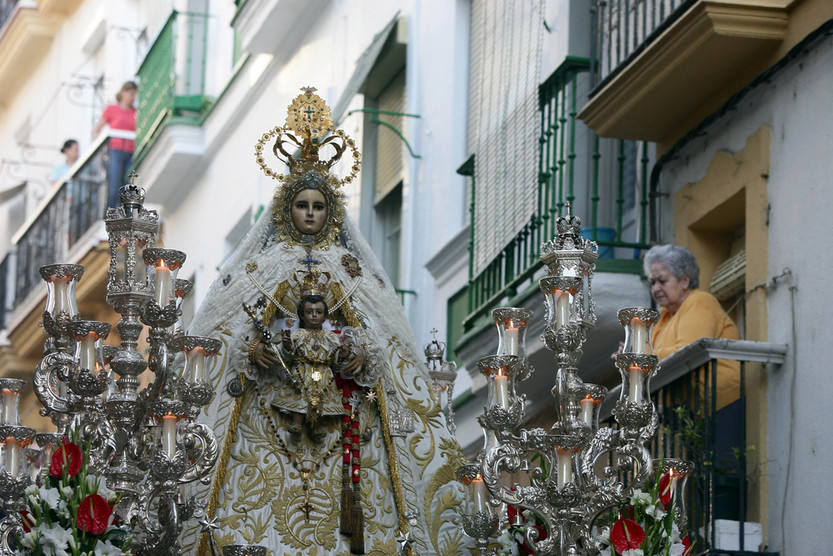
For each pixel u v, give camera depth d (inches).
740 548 426.0
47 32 1146.0
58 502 328.5
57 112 1109.7
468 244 634.8
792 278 442.3
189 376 342.6
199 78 902.4
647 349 339.9
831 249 426.0
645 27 506.0
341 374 386.3
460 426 657.0
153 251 339.9
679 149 509.4
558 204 525.0
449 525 391.9
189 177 920.9
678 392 459.5
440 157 687.1
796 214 444.1
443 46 692.1
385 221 750.5
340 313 397.4
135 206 342.3
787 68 454.0
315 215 399.2
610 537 329.1
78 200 978.7
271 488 380.5
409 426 393.7
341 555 378.9
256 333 386.6
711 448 432.5
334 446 386.6
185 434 333.7
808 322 432.1
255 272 394.0
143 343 703.1
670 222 517.3
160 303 337.1
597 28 543.8
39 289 997.8
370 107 757.9
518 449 340.8
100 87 1074.7
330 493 383.2
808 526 419.2
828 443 415.5
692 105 500.7
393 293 407.5
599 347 522.0
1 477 344.2
